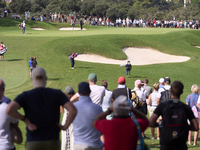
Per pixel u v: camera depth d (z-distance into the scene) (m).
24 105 4.52
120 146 4.28
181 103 5.55
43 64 30.39
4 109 5.20
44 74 4.79
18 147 9.87
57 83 24.27
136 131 4.33
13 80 23.59
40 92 4.62
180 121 5.42
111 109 4.72
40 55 33.38
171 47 44.81
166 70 33.31
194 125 5.53
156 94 11.06
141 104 10.49
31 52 34.09
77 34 46.56
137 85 10.89
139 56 40.31
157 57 40.94
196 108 9.45
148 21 74.62
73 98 7.28
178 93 5.58
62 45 37.56
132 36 45.62
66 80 25.41
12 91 20.52
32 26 63.75
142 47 43.09
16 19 65.88
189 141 10.27
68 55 35.69
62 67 29.98
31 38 40.78
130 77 28.42
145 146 4.43
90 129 5.67
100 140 6.10
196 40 51.41
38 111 4.50
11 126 5.39
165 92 10.09
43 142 4.53
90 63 33.19
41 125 4.53
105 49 38.72
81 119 5.64
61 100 4.70
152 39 46.22
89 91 5.89
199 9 147.88
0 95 5.53
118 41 42.72
